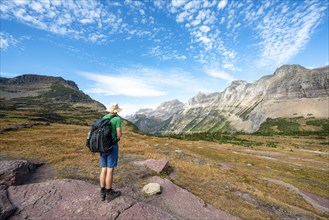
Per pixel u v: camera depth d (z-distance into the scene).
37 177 11.96
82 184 9.45
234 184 16.19
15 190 8.57
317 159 66.94
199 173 17.19
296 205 15.41
